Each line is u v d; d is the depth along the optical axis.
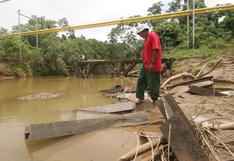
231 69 11.61
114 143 3.88
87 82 16.22
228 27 23.88
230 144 3.20
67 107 7.21
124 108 5.93
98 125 4.69
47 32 25.16
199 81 8.60
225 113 5.14
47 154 3.81
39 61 24.20
